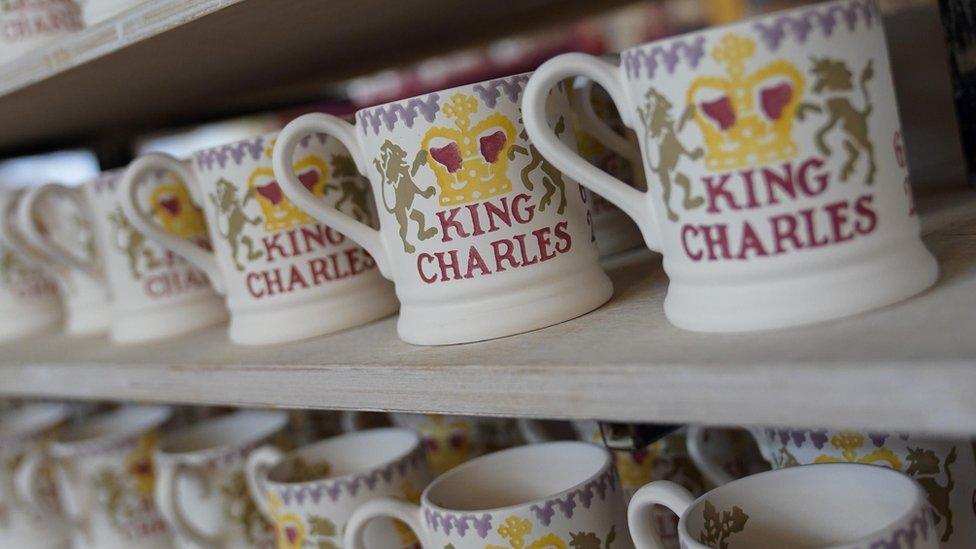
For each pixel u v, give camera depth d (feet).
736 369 1.18
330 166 2.14
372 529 2.03
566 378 1.37
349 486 2.09
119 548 3.16
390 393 1.68
